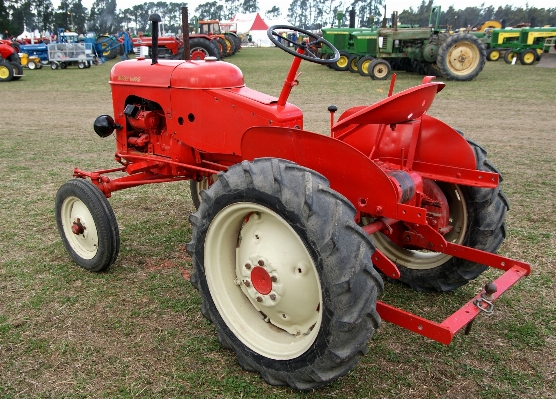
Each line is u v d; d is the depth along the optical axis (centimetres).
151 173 394
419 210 222
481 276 353
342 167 235
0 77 1789
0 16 5306
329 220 204
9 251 388
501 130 878
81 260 357
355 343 209
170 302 314
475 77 1670
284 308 238
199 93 328
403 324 224
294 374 227
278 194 213
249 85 1506
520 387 239
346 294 201
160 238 418
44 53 2397
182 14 361
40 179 585
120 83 379
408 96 240
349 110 328
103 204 338
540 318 297
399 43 1736
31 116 1077
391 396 233
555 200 506
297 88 1454
